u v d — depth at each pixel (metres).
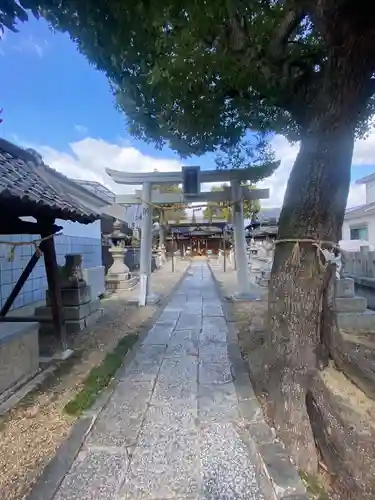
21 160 4.14
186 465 2.21
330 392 2.84
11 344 3.38
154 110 4.59
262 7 3.42
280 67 3.30
